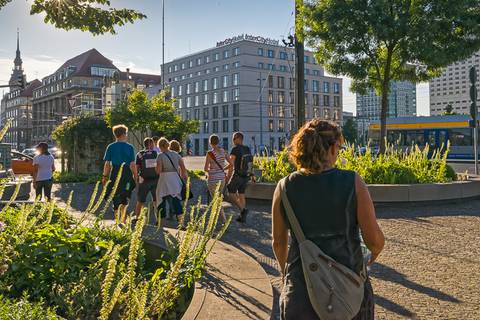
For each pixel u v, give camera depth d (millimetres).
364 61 16922
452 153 30766
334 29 15617
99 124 22828
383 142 16469
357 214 2227
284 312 2182
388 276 5566
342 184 2240
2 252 3811
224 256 5750
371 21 14883
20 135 147000
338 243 2193
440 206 11547
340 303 2070
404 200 11469
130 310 3125
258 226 8906
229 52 99062
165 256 5160
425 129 31891
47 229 4492
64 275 3930
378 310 4469
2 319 2605
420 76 17922
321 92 108562
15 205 6703
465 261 6199
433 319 4223
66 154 23391
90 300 3510
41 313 2799
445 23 14797
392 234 8023
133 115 23656
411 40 15008
